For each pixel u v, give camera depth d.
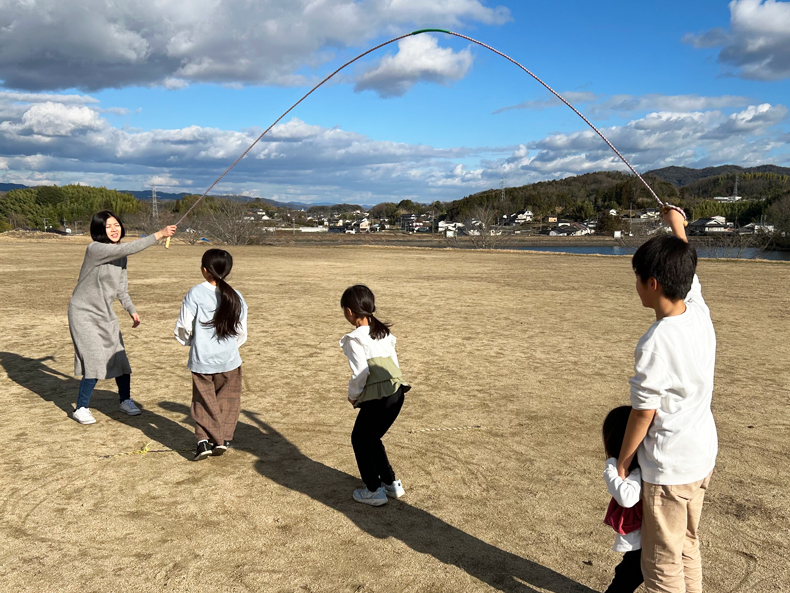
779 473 4.07
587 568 2.91
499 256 35.16
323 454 4.39
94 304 4.85
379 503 3.53
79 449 4.40
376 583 2.74
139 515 3.38
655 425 2.01
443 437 4.76
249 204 57.09
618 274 22.08
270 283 17.39
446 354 7.94
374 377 3.43
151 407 5.46
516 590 2.71
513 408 5.55
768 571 2.88
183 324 3.99
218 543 3.08
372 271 22.55
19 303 12.23
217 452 4.11
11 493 3.65
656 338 1.96
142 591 2.65
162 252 33.41
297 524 3.30
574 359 7.68
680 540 2.04
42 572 2.79
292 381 6.46
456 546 3.09
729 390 6.21
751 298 14.54
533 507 3.55
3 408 5.37
